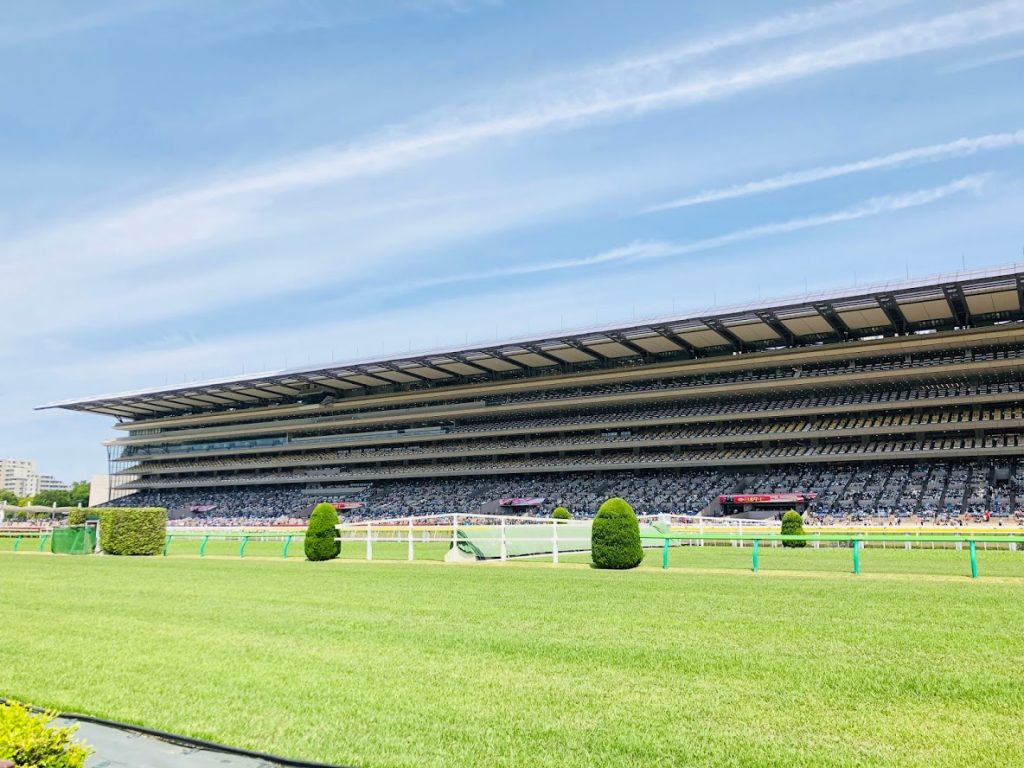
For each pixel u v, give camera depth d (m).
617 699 7.64
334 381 91.69
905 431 63.81
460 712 7.29
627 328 68.00
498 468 83.56
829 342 69.69
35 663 9.48
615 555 22.33
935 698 7.55
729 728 6.75
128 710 7.52
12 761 4.44
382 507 86.12
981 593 14.98
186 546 43.19
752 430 71.38
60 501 160.00
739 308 62.72
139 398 101.38
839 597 14.45
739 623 11.59
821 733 6.61
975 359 61.59
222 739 6.67
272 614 13.16
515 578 19.17
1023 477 58.81
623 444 77.19
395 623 12.01
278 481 99.12
